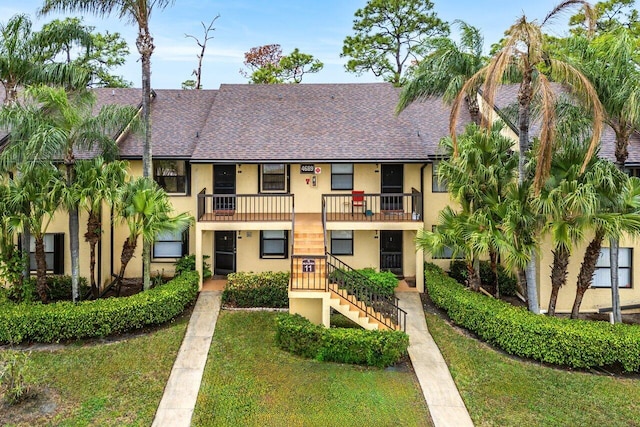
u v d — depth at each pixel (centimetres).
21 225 1198
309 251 1400
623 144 1202
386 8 3200
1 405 872
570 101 1242
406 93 1535
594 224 1073
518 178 1217
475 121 1498
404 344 1076
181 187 1694
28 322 1127
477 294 1320
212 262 1728
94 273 1434
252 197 1683
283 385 966
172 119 1853
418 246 1338
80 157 1520
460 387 969
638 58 1195
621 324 1111
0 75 1409
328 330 1095
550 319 1116
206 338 1192
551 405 898
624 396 930
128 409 870
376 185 1730
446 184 1389
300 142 1689
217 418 848
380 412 873
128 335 1200
